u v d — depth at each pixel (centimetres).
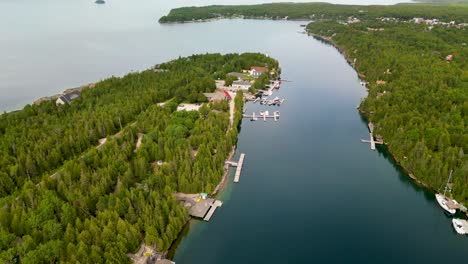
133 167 14400
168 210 11969
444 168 14288
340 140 19712
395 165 17150
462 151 15012
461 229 12550
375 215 13625
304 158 17712
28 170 13938
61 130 16712
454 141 16162
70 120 18038
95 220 10794
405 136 16962
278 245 12050
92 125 17712
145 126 17875
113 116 18825
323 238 12406
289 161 17375
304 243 12169
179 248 11756
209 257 11475
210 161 15050
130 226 10825
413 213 13750
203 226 12719
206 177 14175
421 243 12225
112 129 18188
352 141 19600
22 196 11756
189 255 11519
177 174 14138
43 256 9550
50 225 10381
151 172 14512
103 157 14312
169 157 15212
